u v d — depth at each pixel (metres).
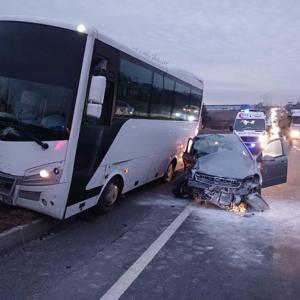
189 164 9.99
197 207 8.56
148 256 5.55
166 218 7.62
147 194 9.79
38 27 6.04
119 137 7.43
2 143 5.75
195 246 6.07
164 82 9.91
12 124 5.74
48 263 5.09
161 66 9.52
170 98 10.58
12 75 5.93
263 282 4.82
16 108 5.82
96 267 5.06
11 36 6.07
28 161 5.69
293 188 11.36
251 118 22.77
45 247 5.64
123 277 4.80
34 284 4.48
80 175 6.12
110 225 6.95
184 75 11.89
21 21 6.11
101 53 6.36
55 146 5.69
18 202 5.84
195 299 4.33
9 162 5.73
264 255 5.76
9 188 5.80
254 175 8.62
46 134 5.68
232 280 4.86
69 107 5.79
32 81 5.86
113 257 5.44
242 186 8.44
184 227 7.06
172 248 5.94
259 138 21.28
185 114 12.44
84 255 5.44
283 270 5.22
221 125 40.81
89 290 4.41
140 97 8.35
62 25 6.00
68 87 5.82
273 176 9.98
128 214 7.78
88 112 5.90
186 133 12.79
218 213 8.12
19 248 5.51
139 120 8.41
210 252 5.82
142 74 8.32
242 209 8.43
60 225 6.67
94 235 6.35
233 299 4.36
